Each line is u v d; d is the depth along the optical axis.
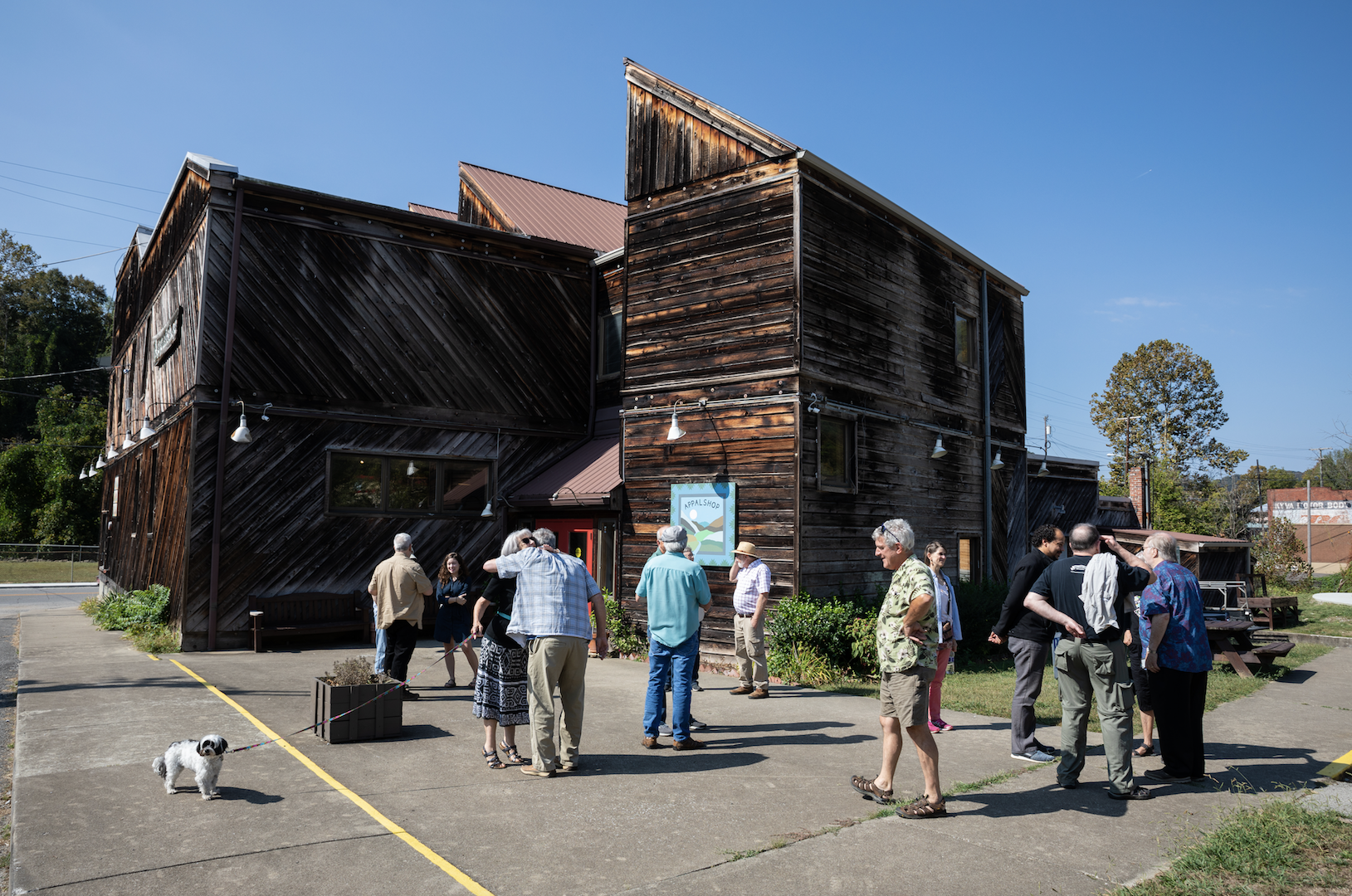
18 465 42.94
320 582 13.29
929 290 15.29
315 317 13.52
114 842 4.61
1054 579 5.85
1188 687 6.00
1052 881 4.14
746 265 12.34
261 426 12.93
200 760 5.33
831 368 12.27
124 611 14.63
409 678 10.12
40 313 56.81
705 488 12.32
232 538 12.57
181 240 14.81
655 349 13.37
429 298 14.74
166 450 14.43
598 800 5.45
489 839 4.72
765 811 5.23
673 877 4.19
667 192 13.49
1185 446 56.09
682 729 6.78
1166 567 6.17
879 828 4.91
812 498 11.66
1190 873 4.18
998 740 7.19
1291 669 11.45
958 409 15.93
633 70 14.09
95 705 8.22
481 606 6.27
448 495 14.74
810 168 12.15
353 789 5.64
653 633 6.96
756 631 9.20
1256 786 5.84
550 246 16.00
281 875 4.18
